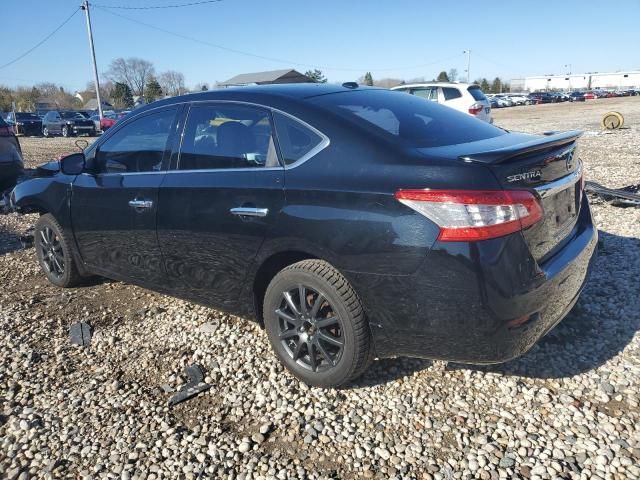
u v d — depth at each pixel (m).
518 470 2.43
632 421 2.69
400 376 3.18
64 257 4.62
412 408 2.89
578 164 3.26
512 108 50.78
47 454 2.70
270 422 2.86
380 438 2.69
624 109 33.84
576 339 3.47
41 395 3.21
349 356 2.88
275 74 48.72
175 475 2.52
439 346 2.64
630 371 3.10
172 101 3.78
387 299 2.66
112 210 3.98
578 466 2.43
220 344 3.69
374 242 2.64
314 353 3.06
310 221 2.84
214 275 3.44
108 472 2.56
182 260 3.59
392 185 2.62
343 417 2.86
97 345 3.79
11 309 4.42
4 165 8.12
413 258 2.54
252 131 3.24
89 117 32.66
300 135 3.03
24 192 4.84
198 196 3.37
